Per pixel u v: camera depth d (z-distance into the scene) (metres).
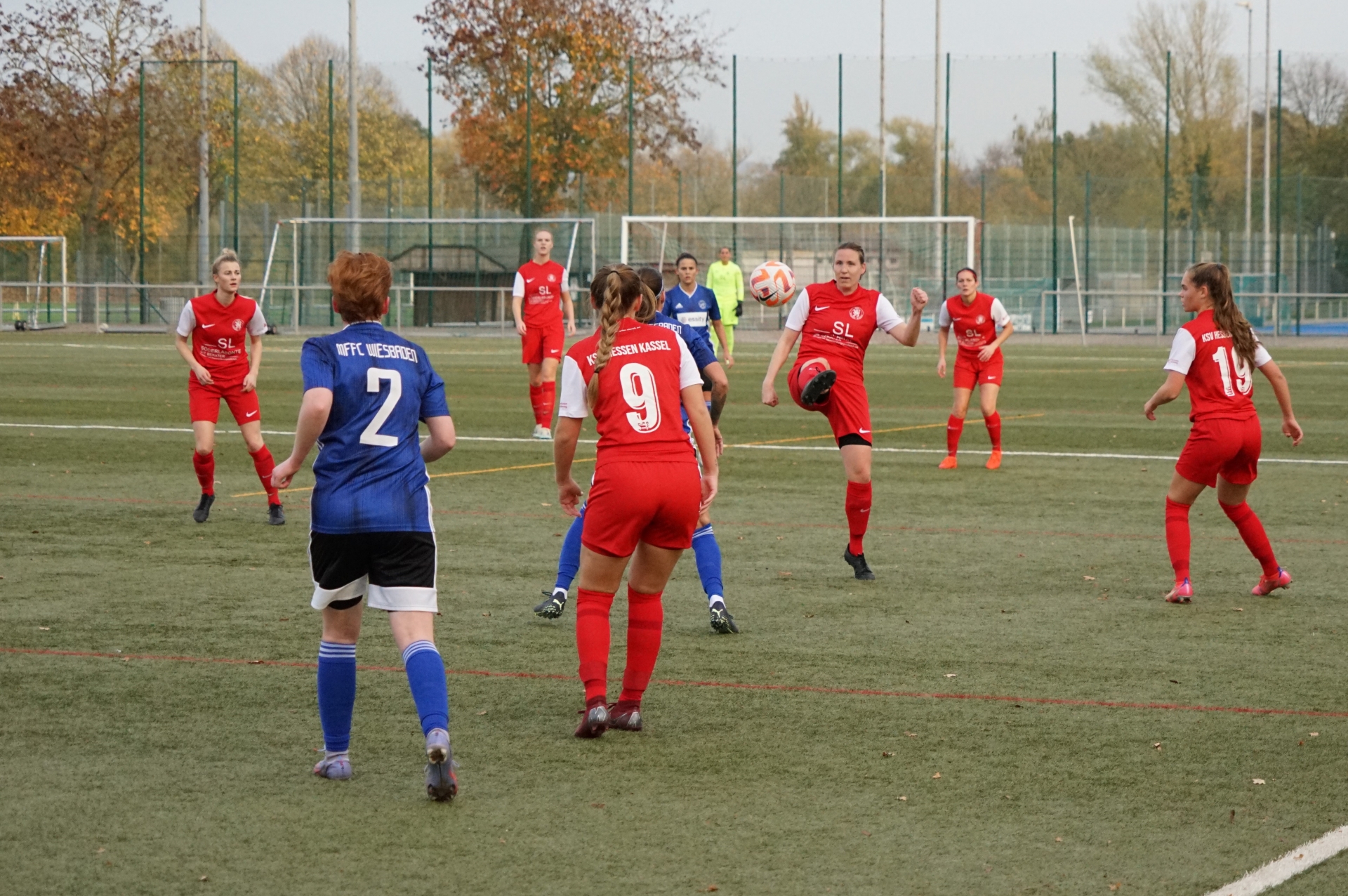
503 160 64.56
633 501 7.23
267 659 8.88
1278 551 12.89
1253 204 66.50
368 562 6.43
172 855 5.70
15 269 66.38
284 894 5.32
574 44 63.62
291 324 59.53
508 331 57.12
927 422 24.89
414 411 6.57
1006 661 8.97
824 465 19.02
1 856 5.67
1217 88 79.81
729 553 12.79
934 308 60.16
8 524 13.90
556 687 8.34
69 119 62.84
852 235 60.50
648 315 7.58
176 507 15.05
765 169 64.69
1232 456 10.49
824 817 6.18
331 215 60.06
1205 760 6.97
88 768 6.78
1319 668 8.79
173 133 63.09
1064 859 5.70
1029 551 12.89
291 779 6.66
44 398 27.50
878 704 7.98
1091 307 59.50
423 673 6.32
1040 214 66.81
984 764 6.90
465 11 65.25
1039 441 21.98
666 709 7.88
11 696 8.01
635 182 65.06
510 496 15.94
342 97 88.56
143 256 58.41
